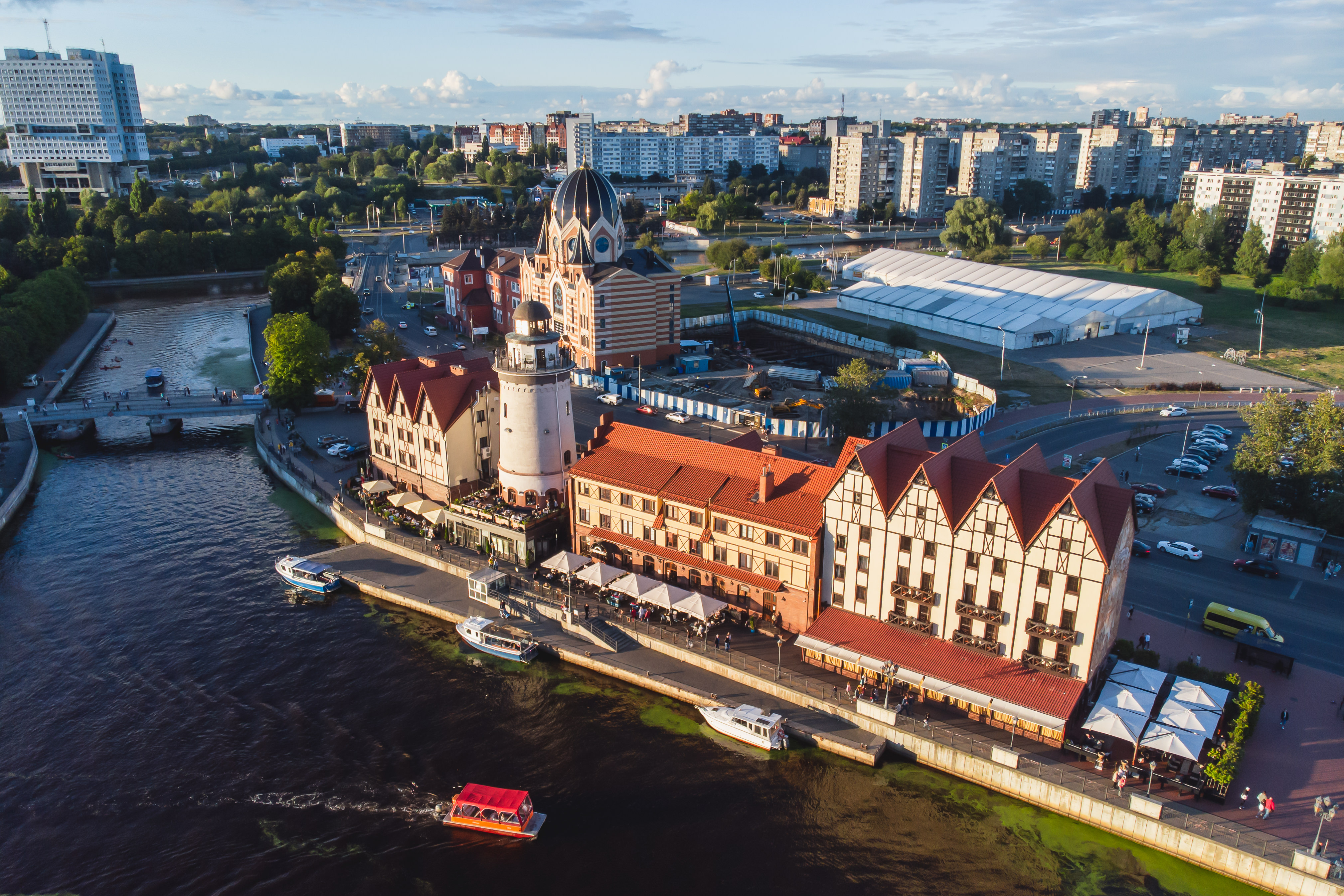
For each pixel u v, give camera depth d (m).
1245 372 168.75
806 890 54.19
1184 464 116.25
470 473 103.19
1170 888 53.84
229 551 101.06
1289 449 96.56
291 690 74.88
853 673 71.94
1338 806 56.56
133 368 181.50
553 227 172.62
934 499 66.81
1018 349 187.62
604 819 60.03
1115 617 69.25
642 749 66.94
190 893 54.34
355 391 154.75
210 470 126.94
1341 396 151.38
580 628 80.19
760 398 154.25
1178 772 60.06
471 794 60.84
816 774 64.00
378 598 90.56
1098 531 61.41
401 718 71.06
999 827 58.88
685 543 82.88
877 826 59.16
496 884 54.81
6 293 194.38
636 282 168.50
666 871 55.66
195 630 84.25
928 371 161.25
